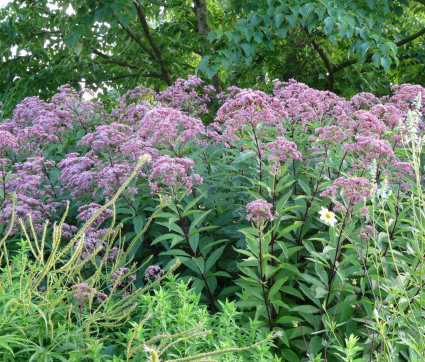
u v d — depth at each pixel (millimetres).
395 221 4121
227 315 3359
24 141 6324
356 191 3777
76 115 7227
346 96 12102
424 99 5391
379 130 4574
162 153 4977
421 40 11664
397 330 3582
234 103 4984
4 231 5094
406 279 3904
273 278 4227
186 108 7457
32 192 5387
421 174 5047
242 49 8180
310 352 3688
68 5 9273
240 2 9195
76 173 5242
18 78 10609
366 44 7688
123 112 7949
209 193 5148
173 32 11695
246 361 3178
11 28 10172
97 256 4395
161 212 4430
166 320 3209
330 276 4027
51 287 2803
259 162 4699
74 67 10625
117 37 11445
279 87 6910
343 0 8352
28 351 2854
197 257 4586
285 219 4637
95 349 2830
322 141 4855
